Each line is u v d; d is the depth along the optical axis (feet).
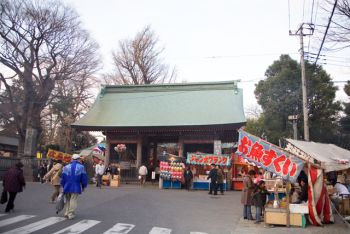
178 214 46.44
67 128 155.74
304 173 46.01
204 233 35.27
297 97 133.69
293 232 37.42
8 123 163.02
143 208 50.14
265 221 41.32
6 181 42.63
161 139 114.32
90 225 36.06
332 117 140.97
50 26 118.52
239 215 48.19
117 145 107.24
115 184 93.15
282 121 138.10
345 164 47.50
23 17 114.73
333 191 52.60
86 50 145.89
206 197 70.18
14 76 122.42
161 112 112.68
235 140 103.14
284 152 42.01
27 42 119.03
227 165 90.74
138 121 108.99
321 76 136.67
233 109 107.24
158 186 96.73
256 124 176.86
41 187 78.64
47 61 125.70
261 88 142.82
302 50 86.38
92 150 123.85
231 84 118.52
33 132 113.29
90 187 86.99
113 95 125.18
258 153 43.37
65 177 39.78
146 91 124.47
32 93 122.93
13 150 180.86
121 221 39.22
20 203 50.70
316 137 138.51
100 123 110.01
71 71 126.41
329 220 43.21
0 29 113.70
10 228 33.22
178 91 120.88
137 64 179.32
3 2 111.86
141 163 107.24
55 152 101.91
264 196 44.55
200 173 93.09
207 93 118.01
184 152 104.27
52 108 139.64
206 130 101.45
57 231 32.63
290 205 41.45
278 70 144.97
